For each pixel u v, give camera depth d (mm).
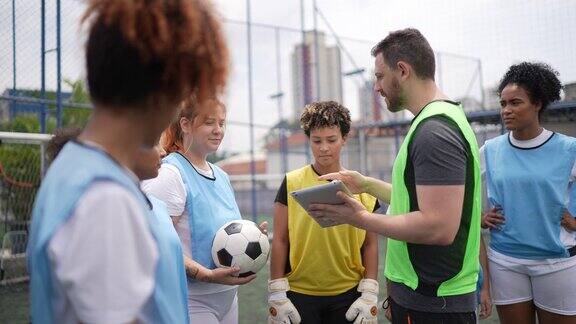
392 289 1807
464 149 1543
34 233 717
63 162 740
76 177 700
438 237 1479
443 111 1572
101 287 654
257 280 6605
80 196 679
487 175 2635
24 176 6527
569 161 2369
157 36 717
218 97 819
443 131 1509
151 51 719
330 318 2350
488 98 11695
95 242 660
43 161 6160
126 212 701
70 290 656
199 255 2096
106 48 726
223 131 2262
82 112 7848
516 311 2502
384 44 1776
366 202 2385
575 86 7230
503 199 2502
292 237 2363
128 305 669
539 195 2373
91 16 743
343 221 1613
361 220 1561
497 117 9695
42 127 7078
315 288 2320
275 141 28156
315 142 2387
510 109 2416
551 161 2391
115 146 782
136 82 739
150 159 1100
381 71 1781
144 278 712
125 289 671
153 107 775
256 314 4812
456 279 1614
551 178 2361
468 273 1637
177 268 986
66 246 659
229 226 2176
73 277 649
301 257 2334
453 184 1474
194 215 2078
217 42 791
